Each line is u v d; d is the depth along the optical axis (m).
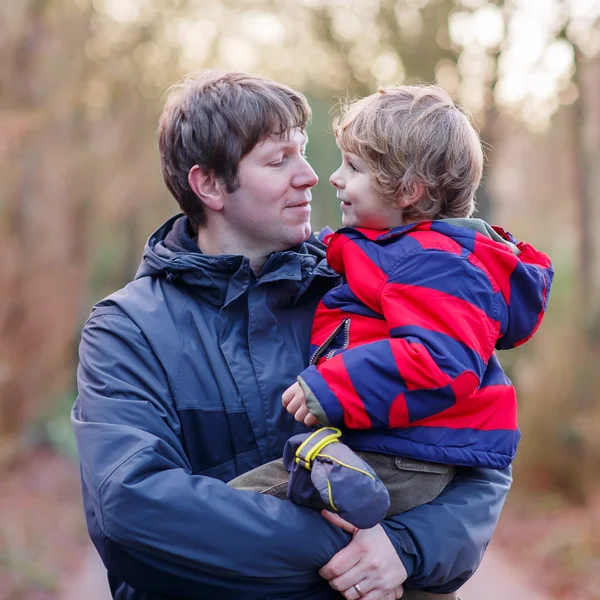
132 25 10.96
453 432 1.98
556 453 8.26
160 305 2.18
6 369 9.77
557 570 6.51
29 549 6.88
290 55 10.85
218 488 1.92
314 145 12.20
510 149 12.16
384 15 9.14
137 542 1.87
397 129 2.10
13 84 9.34
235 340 2.16
